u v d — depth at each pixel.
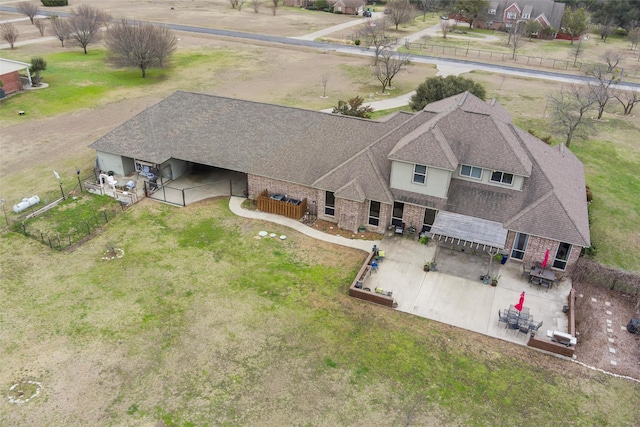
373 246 32.88
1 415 20.86
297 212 35.69
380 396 22.22
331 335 25.59
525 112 62.41
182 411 21.25
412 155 31.45
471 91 52.12
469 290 29.05
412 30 119.94
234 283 29.23
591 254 32.53
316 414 21.25
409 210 33.44
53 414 20.97
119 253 31.73
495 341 25.56
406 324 26.45
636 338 26.06
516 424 21.11
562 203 30.16
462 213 31.56
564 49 103.75
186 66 79.56
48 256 31.34
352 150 35.72
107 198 38.03
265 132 38.41
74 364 23.45
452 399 22.17
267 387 22.50
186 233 34.06
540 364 24.23
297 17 131.88
